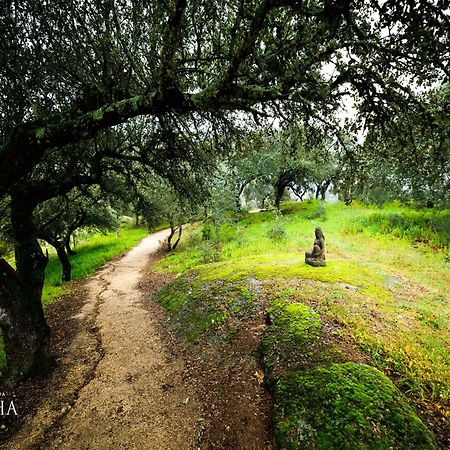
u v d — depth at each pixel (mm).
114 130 7773
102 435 4293
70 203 12828
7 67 4625
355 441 3326
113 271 16391
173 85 3279
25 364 5383
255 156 24641
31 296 5473
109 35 4543
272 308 6523
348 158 3955
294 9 2764
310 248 12461
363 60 3395
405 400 3863
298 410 3873
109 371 5898
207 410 4590
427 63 2797
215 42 4484
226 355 5715
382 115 3697
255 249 13516
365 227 15789
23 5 4445
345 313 5938
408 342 5129
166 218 19203
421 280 8570
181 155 6941
